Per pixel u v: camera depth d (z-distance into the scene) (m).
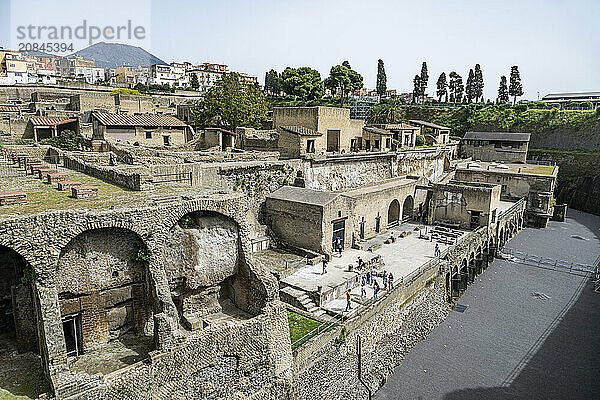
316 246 42.81
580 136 106.81
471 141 105.75
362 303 34.22
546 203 76.31
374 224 53.88
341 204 44.81
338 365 29.52
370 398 30.05
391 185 61.47
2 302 21.81
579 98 162.38
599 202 87.00
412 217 64.25
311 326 30.39
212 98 74.12
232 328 22.03
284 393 24.66
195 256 23.95
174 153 48.25
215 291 25.86
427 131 99.81
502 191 80.25
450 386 32.50
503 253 62.06
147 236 21.06
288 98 137.25
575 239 69.69
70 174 31.92
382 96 156.75
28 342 20.61
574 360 36.03
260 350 23.44
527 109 126.94
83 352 20.73
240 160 49.59
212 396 21.58
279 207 45.38
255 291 24.98
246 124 74.81
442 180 76.25
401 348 36.66
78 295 20.17
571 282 52.25
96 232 20.11
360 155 62.44
